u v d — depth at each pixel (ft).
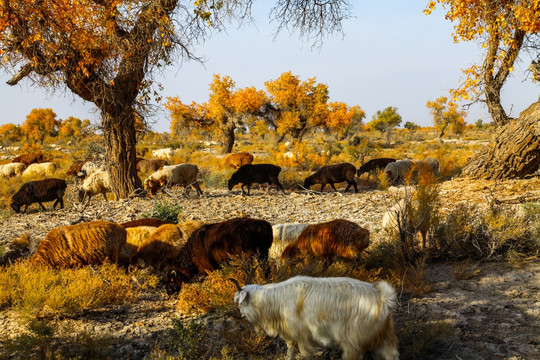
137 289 23.58
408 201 25.71
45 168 84.99
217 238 21.22
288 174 70.79
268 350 16.69
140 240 27.17
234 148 174.60
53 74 42.29
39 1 38.45
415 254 25.32
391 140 221.87
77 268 24.44
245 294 14.17
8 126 299.99
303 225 25.44
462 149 140.67
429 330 15.96
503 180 47.57
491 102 49.67
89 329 19.11
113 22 43.47
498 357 14.49
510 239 24.90
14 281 23.43
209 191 61.52
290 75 154.51
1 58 39.86
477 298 19.39
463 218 25.91
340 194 52.60
